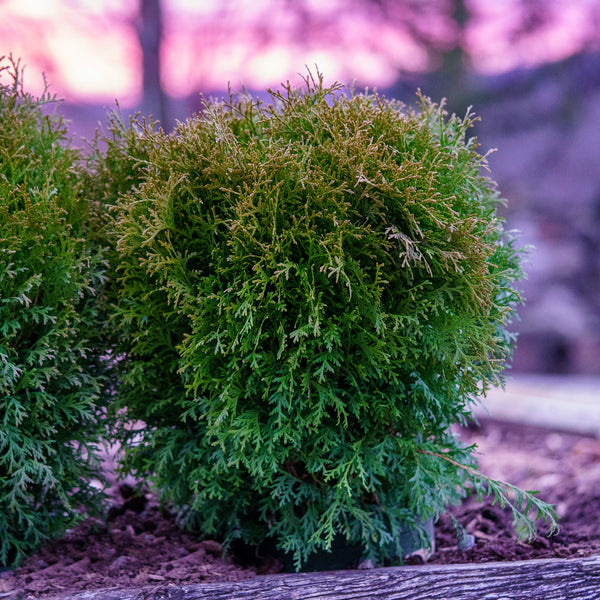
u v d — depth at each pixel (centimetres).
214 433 237
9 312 230
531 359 1304
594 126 1288
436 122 265
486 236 254
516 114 1296
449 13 1166
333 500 253
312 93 250
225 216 238
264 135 253
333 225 223
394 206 226
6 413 233
